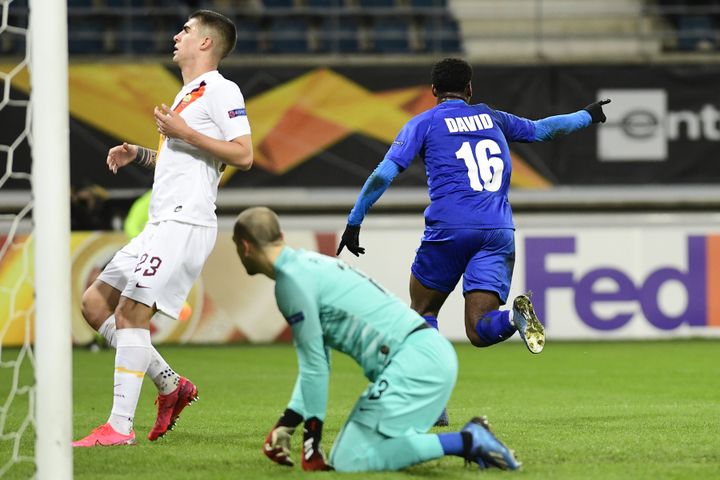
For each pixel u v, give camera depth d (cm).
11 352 4572
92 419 2488
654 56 5769
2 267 4828
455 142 2219
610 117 5588
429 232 2233
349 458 1573
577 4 6431
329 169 5538
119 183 5400
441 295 2261
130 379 1970
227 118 2006
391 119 5556
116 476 1608
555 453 1825
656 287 5203
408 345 1568
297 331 1539
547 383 3409
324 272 1555
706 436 2058
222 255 5088
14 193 5216
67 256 1507
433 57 5731
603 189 5594
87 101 5400
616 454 1814
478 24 6384
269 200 5516
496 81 5591
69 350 1495
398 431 1563
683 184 5597
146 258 1983
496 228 2195
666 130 5588
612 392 3117
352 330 1566
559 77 5594
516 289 5169
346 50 6259
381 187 2178
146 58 5572
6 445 1969
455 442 1573
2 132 5241
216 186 2059
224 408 2708
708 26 6366
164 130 1948
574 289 5184
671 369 3859
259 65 5512
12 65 5300
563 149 5591
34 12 1527
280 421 1595
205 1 6247
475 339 2134
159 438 2052
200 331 5066
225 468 1672
